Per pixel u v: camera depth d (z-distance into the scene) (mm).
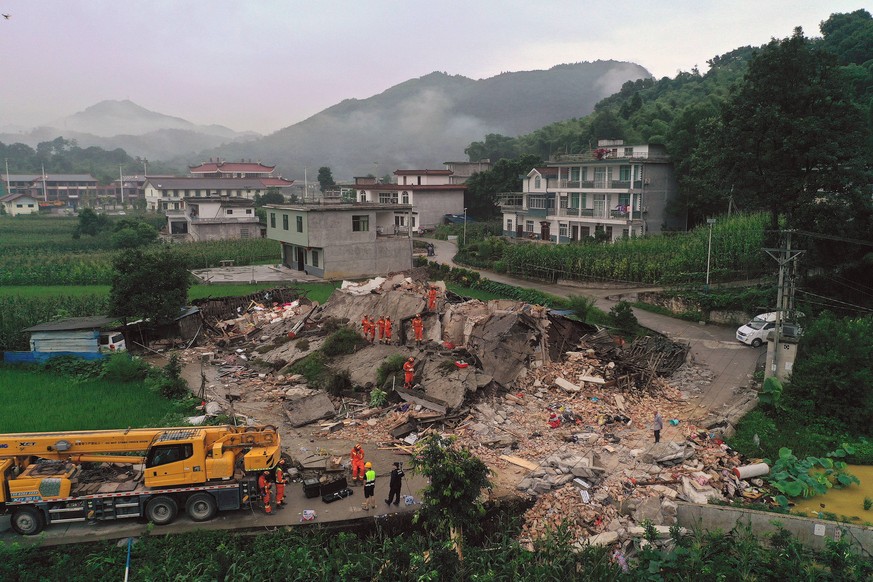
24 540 16719
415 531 17531
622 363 29516
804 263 40219
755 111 36969
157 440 17266
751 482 21375
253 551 16500
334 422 24797
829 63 36156
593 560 16219
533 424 24375
